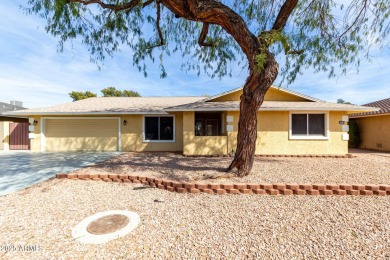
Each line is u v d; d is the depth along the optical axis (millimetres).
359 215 3984
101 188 5812
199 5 5754
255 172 6996
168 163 9062
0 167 8555
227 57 8758
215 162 9258
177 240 3223
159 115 14000
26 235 3354
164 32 8742
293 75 7480
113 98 18406
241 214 4098
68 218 3967
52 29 6816
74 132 14109
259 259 2752
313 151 11422
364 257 2766
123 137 13992
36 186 5914
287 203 4641
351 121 16625
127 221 3844
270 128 11625
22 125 15266
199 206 4523
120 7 6551
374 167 7941
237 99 13188
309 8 7348
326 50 7461
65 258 2793
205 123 16328
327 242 3113
